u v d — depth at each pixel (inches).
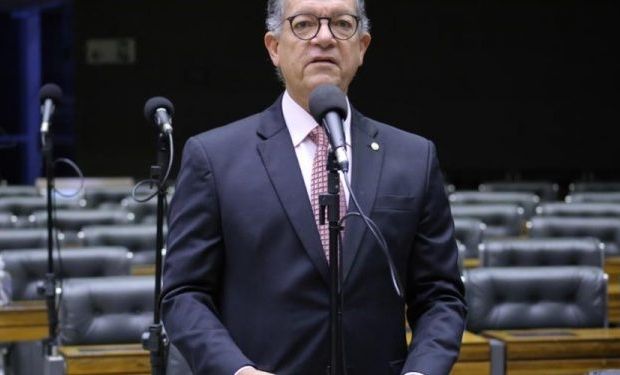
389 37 1829.5
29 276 667.4
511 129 1854.1
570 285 600.4
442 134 1845.5
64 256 663.1
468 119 1849.2
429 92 1838.1
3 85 1852.9
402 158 298.5
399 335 290.2
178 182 299.0
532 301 598.9
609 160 1867.6
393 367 287.3
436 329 284.8
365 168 293.3
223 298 292.7
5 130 1857.8
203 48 1817.2
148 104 385.4
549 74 1855.3
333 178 269.1
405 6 1829.5
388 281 287.4
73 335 563.5
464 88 1844.2
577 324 595.8
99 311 570.6
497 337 556.7
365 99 1831.9
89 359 522.3
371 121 305.3
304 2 291.0
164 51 1812.3
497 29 1845.5
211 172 292.8
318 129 295.3
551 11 1852.9
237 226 288.0
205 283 291.3
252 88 1824.6
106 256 668.1
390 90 1831.9
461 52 1841.8
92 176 1814.7
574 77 1859.0
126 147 1815.9
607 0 1855.3
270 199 288.7
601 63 1861.5
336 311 270.7
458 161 1846.7
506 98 1850.4
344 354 278.5
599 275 601.3
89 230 796.6
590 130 1862.7
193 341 279.6
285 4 294.7
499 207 959.0
